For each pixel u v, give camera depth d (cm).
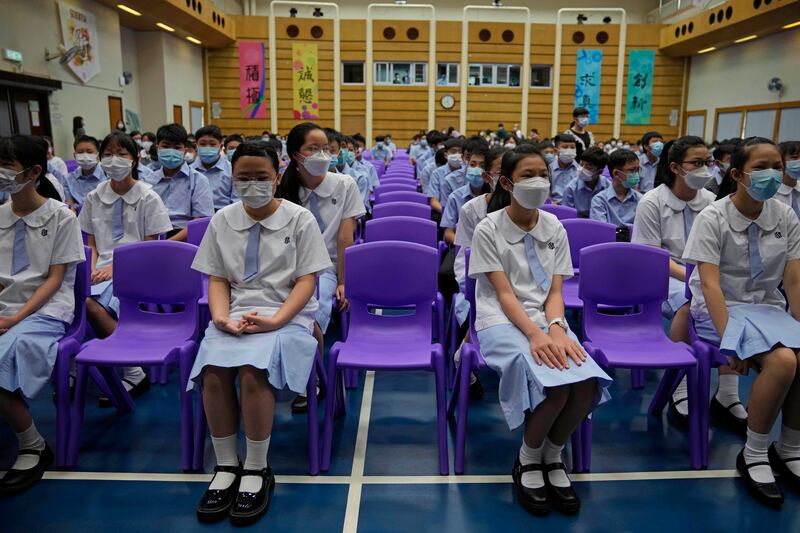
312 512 203
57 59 949
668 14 1502
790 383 208
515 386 207
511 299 226
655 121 1572
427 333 261
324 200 313
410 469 231
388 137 1347
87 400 289
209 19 1306
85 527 194
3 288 240
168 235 388
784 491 218
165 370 312
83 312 252
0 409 213
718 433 260
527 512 205
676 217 306
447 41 1523
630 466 234
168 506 206
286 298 232
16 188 232
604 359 230
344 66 1553
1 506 205
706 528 197
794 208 356
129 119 1206
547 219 239
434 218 531
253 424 203
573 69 1538
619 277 258
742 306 236
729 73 1387
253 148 221
